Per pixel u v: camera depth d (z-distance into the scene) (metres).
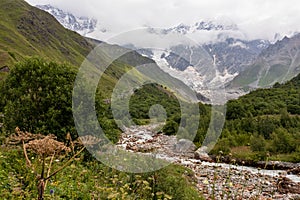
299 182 22.95
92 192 8.70
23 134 5.95
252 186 16.77
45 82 13.96
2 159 9.70
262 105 77.06
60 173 9.09
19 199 7.00
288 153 42.25
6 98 14.50
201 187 15.69
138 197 9.39
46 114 13.30
